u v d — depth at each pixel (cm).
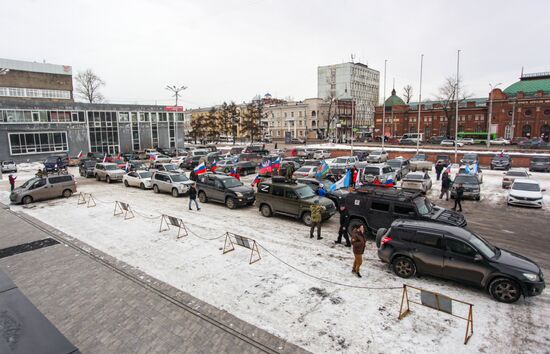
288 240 1356
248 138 9806
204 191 2080
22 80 6347
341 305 862
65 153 5341
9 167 3938
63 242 1406
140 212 1872
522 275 834
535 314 808
